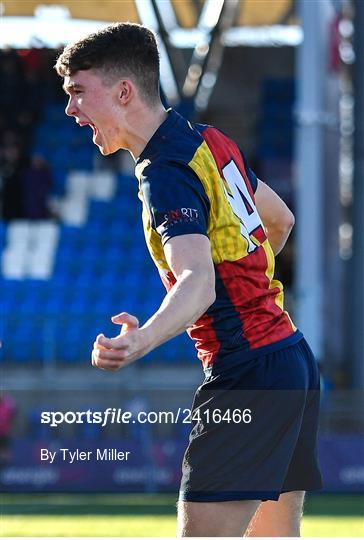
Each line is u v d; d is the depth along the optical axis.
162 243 9.20
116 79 9.80
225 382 9.98
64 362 48.16
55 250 58.41
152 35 10.02
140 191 9.74
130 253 58.97
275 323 10.16
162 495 31.92
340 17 50.19
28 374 48.44
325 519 26.69
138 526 24.83
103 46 9.75
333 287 49.12
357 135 46.00
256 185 10.81
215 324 9.97
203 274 8.76
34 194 59.56
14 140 65.00
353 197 45.72
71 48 9.84
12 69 66.56
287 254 54.31
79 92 9.87
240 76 68.19
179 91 66.69
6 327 49.34
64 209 61.38
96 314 48.78
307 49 43.59
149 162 9.66
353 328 44.53
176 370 47.62
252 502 9.91
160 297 55.94
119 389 36.50
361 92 45.91
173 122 9.93
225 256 9.84
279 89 68.31
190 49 62.19
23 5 57.94
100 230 60.22
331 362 46.47
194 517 9.88
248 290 9.98
